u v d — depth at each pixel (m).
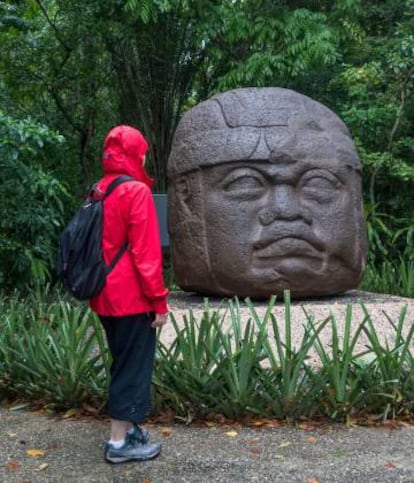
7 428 4.18
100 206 3.38
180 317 5.72
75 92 11.92
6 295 8.58
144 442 3.58
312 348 5.32
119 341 3.41
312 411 4.17
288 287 6.03
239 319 4.53
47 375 4.57
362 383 4.34
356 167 6.37
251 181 6.06
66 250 3.38
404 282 8.49
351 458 3.59
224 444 3.79
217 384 4.19
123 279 3.33
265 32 10.46
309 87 11.80
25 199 8.38
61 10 11.55
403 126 10.60
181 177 6.32
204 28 10.59
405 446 3.78
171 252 6.58
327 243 6.08
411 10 10.52
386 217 10.55
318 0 11.37
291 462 3.53
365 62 11.48
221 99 6.39
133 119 12.44
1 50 11.71
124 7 10.55
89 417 4.34
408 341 4.44
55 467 3.50
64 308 5.23
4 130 7.50
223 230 6.01
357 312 5.84
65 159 11.25
